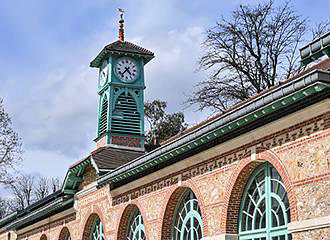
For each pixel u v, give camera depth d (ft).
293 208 39.04
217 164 48.70
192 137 48.65
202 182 50.67
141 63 85.20
